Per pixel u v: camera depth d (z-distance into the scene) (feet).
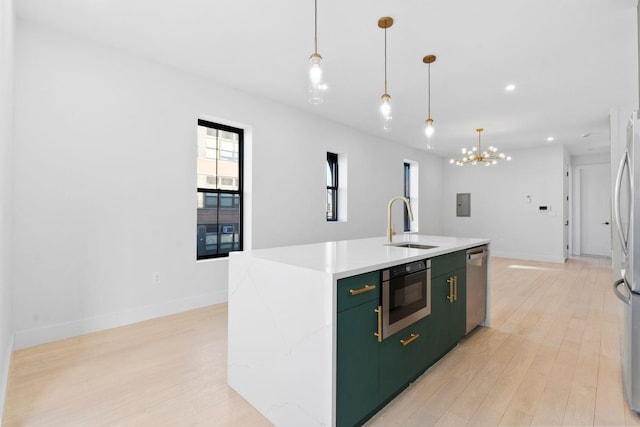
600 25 8.38
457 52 9.87
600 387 6.71
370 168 20.18
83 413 5.74
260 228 13.97
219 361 7.73
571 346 8.74
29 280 8.43
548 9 7.73
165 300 11.00
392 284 5.96
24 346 8.32
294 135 15.34
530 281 16.62
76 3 7.75
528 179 24.34
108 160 9.78
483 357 8.09
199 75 11.82
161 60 10.68
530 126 18.15
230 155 13.62
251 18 8.29
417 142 22.59
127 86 10.16
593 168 26.16
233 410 5.90
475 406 6.07
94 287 9.50
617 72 11.21
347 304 4.98
